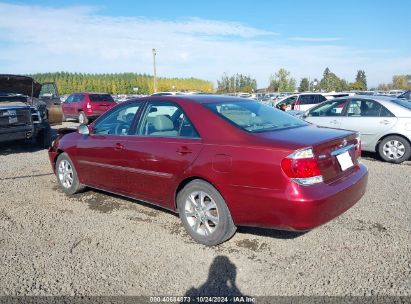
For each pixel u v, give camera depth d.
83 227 4.39
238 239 3.95
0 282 3.22
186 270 3.37
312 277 3.20
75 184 5.53
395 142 7.63
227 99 4.44
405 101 8.16
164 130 4.21
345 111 8.33
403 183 6.00
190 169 3.79
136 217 4.69
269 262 3.46
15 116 8.81
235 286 3.11
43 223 4.54
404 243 3.76
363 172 3.94
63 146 5.62
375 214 4.56
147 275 3.30
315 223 3.21
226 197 3.54
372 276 3.18
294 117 4.55
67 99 19.53
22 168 7.68
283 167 3.21
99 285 3.16
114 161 4.72
